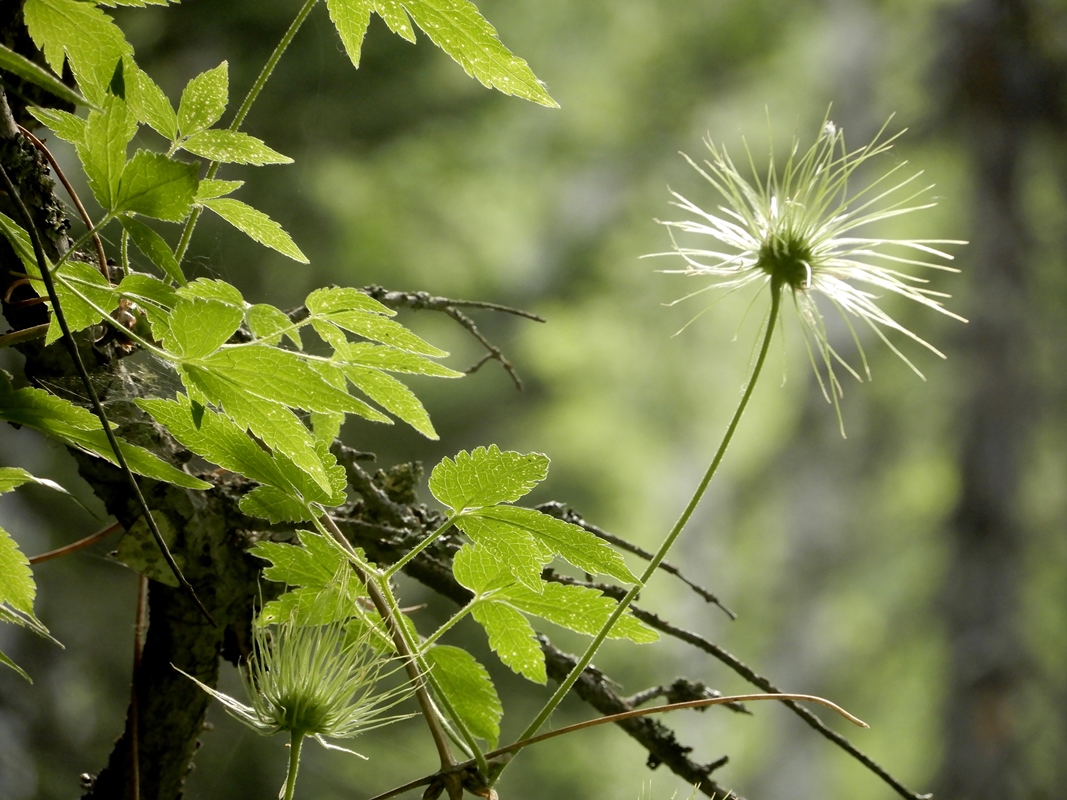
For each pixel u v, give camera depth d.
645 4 10.36
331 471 1.12
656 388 11.30
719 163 1.30
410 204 6.78
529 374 10.07
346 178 6.09
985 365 10.58
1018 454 10.59
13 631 4.58
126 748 1.41
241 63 5.04
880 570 11.62
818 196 1.26
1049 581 10.98
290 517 1.12
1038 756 10.23
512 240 8.76
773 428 12.08
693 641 1.41
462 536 1.45
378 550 1.44
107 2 1.00
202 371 0.93
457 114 6.80
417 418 1.14
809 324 1.26
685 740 11.42
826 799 11.24
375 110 6.03
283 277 5.66
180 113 1.05
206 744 4.55
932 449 11.30
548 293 10.41
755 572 12.20
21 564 1.09
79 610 4.96
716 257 1.28
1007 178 10.52
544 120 9.43
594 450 10.04
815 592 11.72
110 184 0.95
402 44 5.84
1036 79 10.51
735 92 11.21
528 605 1.19
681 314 11.19
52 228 1.23
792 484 11.85
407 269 6.95
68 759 4.61
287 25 4.95
